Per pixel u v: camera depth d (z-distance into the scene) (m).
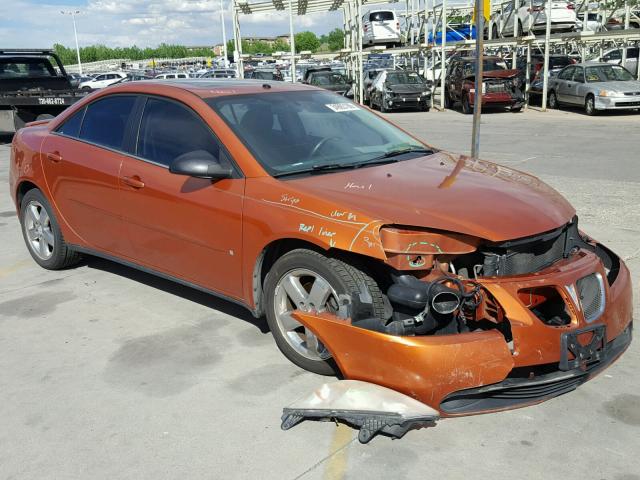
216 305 4.85
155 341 4.27
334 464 2.94
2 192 9.68
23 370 3.93
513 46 26.84
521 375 3.15
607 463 2.90
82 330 4.48
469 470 2.87
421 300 3.17
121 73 46.91
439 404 3.03
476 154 6.87
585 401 3.42
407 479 2.82
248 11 28.34
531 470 2.86
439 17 33.34
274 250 3.85
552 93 23.38
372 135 4.64
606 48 28.42
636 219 6.97
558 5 24.11
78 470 2.96
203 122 4.22
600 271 3.43
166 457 3.03
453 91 24.95
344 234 3.32
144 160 4.54
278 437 3.16
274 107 4.48
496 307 3.13
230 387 3.65
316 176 3.91
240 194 3.88
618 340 3.54
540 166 10.87
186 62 107.25
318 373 3.74
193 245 4.22
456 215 3.30
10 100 15.61
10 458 3.06
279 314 3.81
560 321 3.21
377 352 3.11
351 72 31.22
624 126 16.92
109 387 3.69
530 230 3.27
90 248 5.17
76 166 5.00
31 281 5.52
